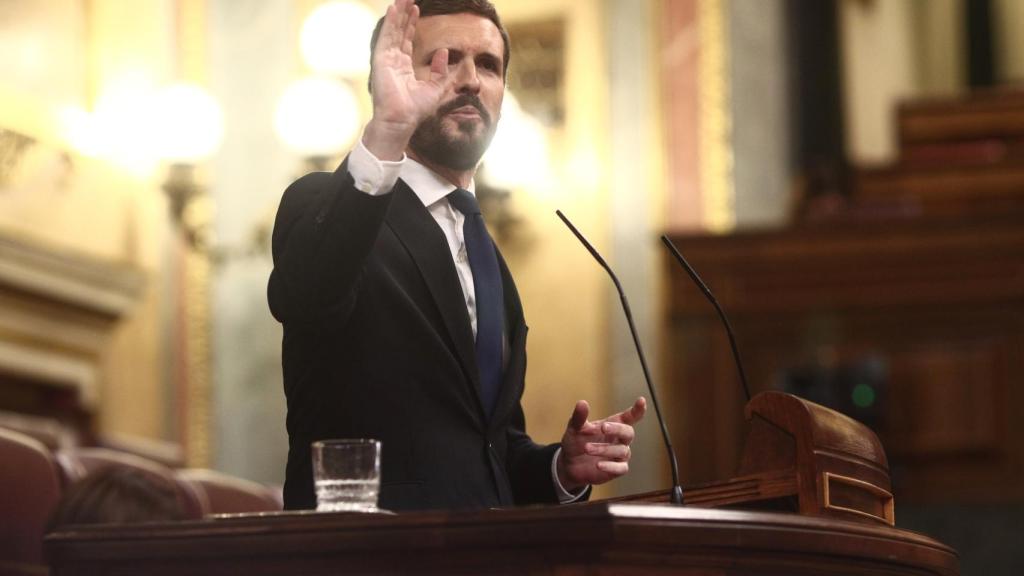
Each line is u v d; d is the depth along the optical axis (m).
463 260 7.74
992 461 19.25
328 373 7.10
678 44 22.31
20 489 9.84
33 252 18.89
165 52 22.09
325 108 20.38
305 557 5.67
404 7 6.91
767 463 7.03
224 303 22.02
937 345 19.69
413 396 7.07
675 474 7.01
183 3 22.69
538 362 21.69
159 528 5.86
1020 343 19.44
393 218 7.49
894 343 19.86
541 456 7.67
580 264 21.80
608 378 21.42
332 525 5.62
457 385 7.19
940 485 19.33
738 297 20.52
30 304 19.02
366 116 21.36
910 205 21.39
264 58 22.70
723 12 22.42
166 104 20.58
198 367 21.81
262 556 5.71
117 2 21.17
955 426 19.42
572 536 5.34
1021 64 36.31
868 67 29.92
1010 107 25.45
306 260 6.69
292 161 22.36
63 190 19.72
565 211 22.05
